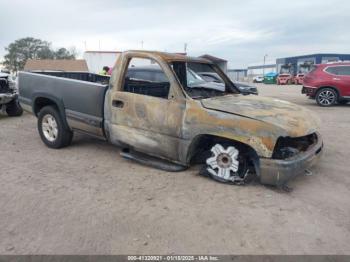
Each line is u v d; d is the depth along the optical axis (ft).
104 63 110.11
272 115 14.14
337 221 11.96
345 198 13.91
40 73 23.16
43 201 13.39
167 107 15.38
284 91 88.22
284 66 187.83
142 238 10.76
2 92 32.81
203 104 14.69
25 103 22.24
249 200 13.52
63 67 132.67
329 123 30.83
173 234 11.00
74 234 10.96
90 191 14.38
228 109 14.26
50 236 10.85
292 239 10.78
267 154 13.52
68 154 19.85
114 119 17.33
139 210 12.64
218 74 19.20
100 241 10.57
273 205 13.14
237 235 10.98
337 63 44.29
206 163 15.61
